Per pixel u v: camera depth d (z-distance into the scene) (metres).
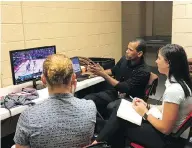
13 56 2.25
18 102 2.04
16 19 2.69
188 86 1.74
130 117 1.84
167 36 5.27
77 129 1.17
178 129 1.73
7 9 2.58
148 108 1.98
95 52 3.94
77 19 3.51
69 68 1.21
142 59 2.77
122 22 4.74
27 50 2.37
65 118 1.16
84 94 3.04
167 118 1.68
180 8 3.16
